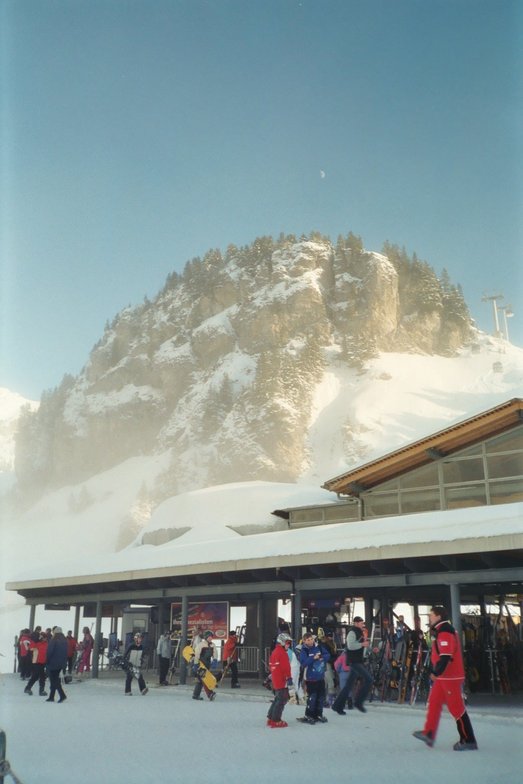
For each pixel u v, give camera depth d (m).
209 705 16.59
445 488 21.77
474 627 21.53
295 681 16.70
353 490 23.88
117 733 11.32
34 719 13.37
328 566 19.92
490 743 10.05
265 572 21.48
